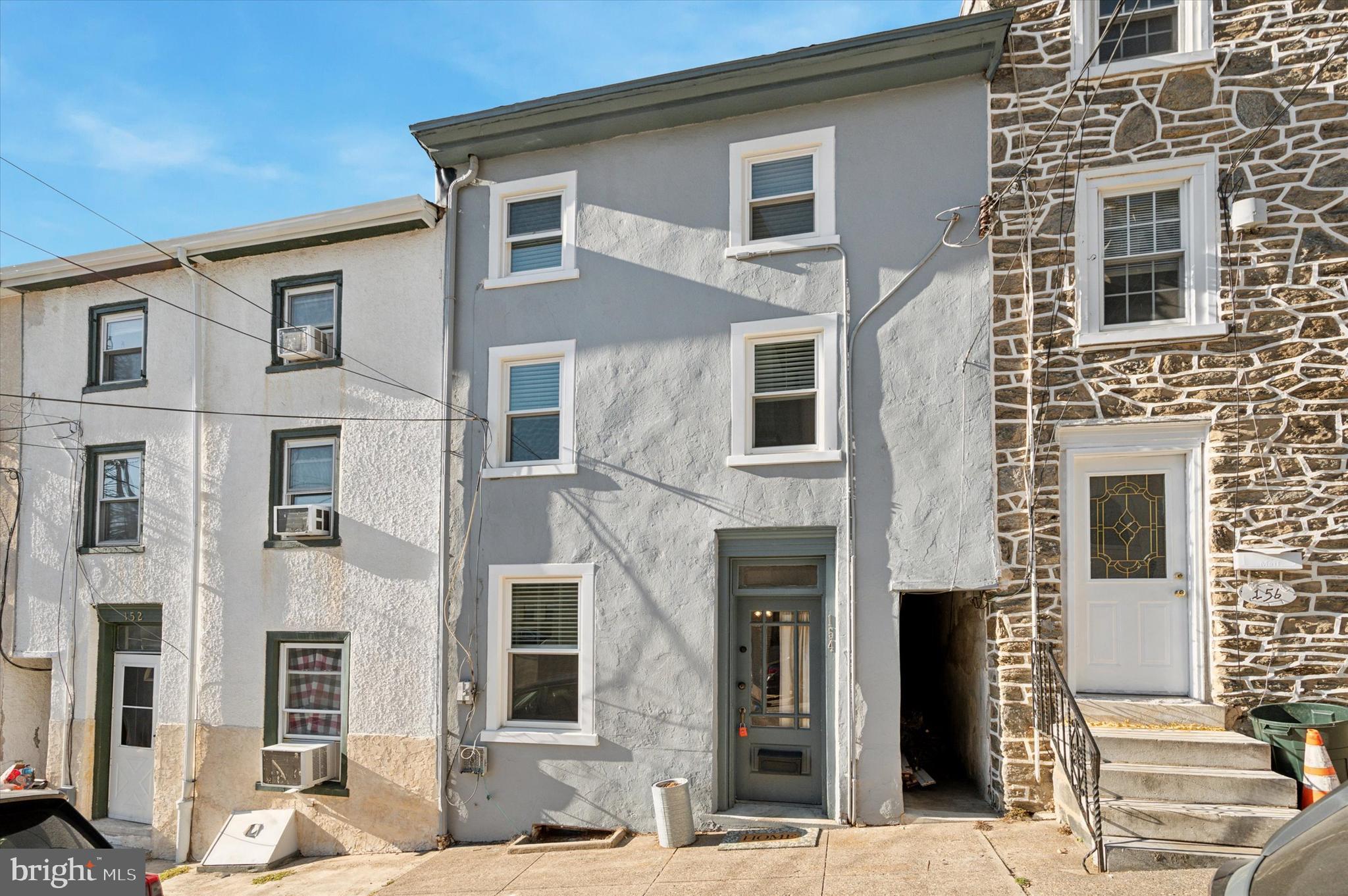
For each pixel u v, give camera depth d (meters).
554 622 9.60
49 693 12.23
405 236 10.66
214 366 11.34
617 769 8.97
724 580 9.03
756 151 9.38
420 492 10.20
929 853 7.04
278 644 10.62
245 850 9.73
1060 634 7.93
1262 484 7.62
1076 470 8.21
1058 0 8.51
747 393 9.14
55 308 12.36
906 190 8.80
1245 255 7.86
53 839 4.75
